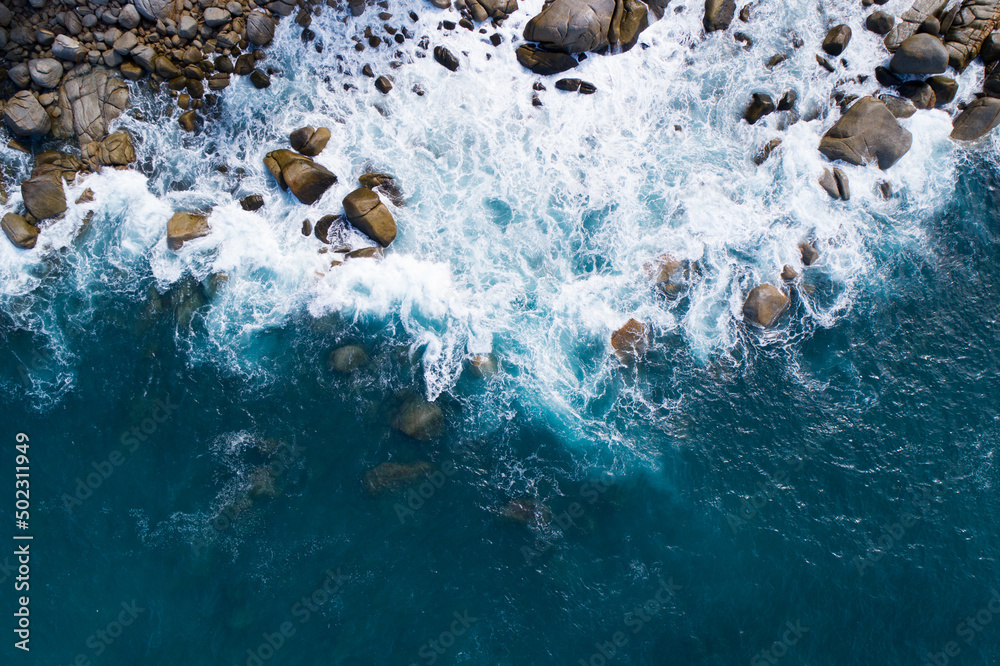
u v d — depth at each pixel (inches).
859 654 666.8
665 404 739.4
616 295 769.6
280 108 789.9
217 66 780.0
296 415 714.2
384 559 683.4
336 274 751.1
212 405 713.0
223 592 668.7
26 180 749.9
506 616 671.8
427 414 709.9
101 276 747.4
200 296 742.5
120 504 687.1
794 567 690.8
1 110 757.3
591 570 684.7
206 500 687.1
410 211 776.3
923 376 750.5
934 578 686.5
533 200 791.7
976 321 772.0
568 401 734.5
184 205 770.2
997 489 713.0
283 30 785.6
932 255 794.2
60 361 724.0
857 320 769.6
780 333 764.6
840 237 791.7
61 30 756.6
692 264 777.6
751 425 734.5
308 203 767.7
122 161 769.6
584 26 762.2
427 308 751.1
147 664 652.1
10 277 743.7
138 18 754.8
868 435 730.8
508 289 766.5
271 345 733.9
